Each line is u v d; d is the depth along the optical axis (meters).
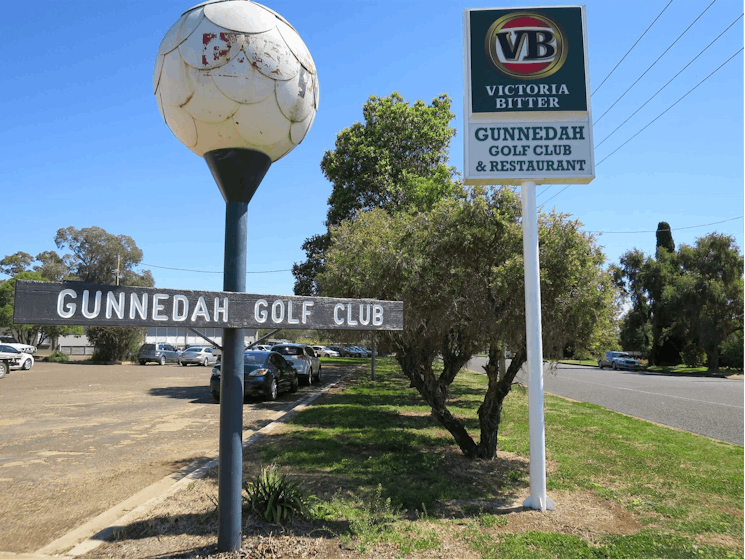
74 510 5.21
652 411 13.84
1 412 11.70
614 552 4.11
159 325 3.46
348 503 5.07
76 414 11.43
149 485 6.02
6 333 43.31
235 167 4.14
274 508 4.61
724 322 35.06
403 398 14.07
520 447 7.95
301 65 4.16
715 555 4.10
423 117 21.66
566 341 6.55
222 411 4.02
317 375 19.95
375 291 6.93
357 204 21.83
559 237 6.29
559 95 5.76
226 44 3.81
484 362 41.25
